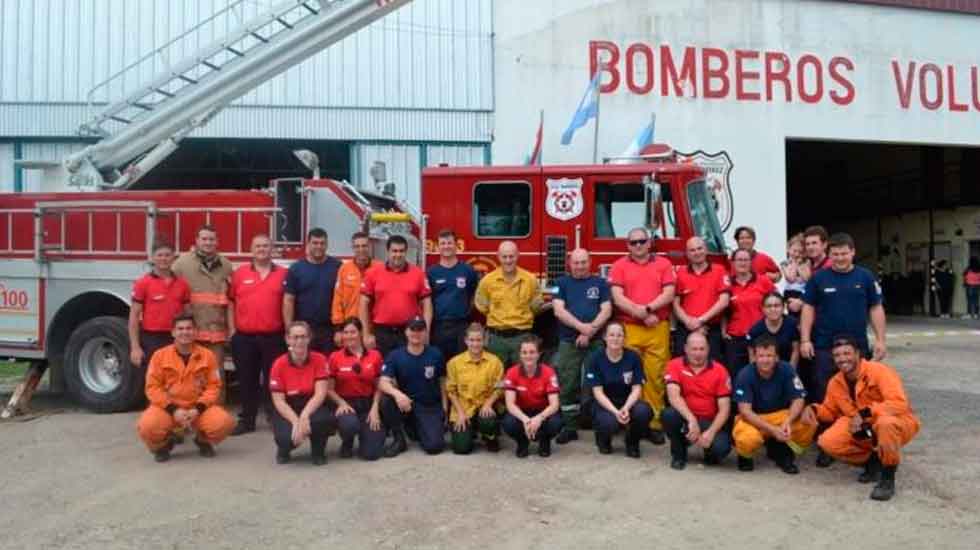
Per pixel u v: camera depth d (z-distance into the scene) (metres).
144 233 8.25
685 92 16.42
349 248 8.16
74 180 9.62
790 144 24.61
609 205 8.29
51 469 6.13
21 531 4.79
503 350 7.23
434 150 15.24
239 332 7.32
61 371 8.45
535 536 4.66
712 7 16.55
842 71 17.39
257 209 8.17
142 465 6.24
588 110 14.18
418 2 15.15
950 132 18.23
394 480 5.82
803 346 6.41
